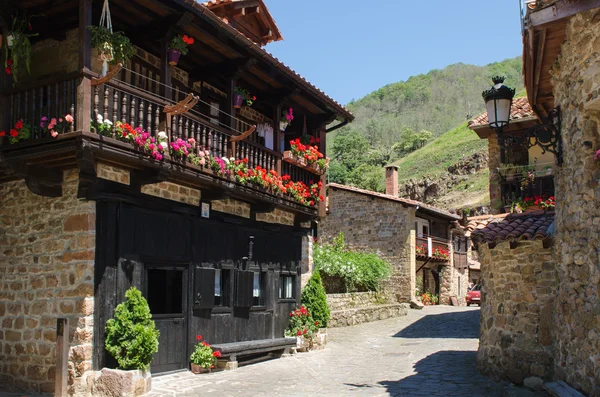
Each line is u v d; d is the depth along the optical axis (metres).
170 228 10.30
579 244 7.07
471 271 37.22
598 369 6.41
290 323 14.13
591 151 6.87
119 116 8.95
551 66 8.30
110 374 8.52
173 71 11.62
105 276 8.90
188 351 10.62
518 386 9.12
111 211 9.05
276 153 12.92
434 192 68.06
